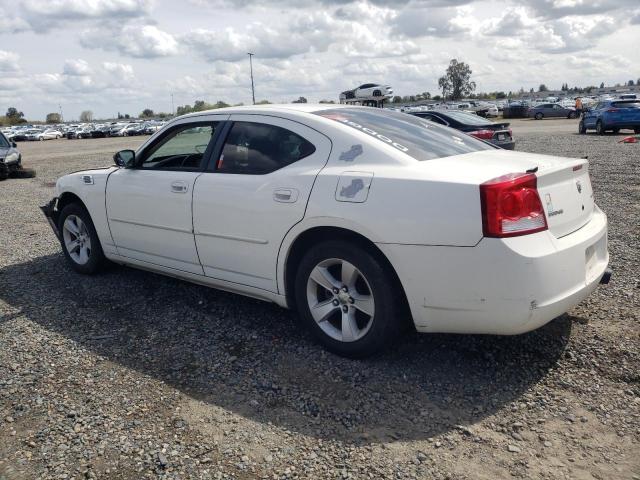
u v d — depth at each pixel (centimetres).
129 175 483
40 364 372
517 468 257
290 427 295
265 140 398
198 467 265
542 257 299
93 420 306
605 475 250
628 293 446
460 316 316
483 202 298
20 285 538
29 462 272
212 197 408
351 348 355
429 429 289
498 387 325
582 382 324
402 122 414
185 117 459
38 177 1638
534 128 3272
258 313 446
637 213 741
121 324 435
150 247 474
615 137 2256
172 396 329
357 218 331
